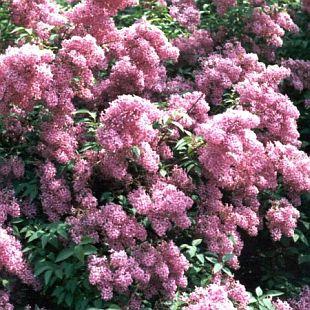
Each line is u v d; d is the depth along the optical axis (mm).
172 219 1043
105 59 1255
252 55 1437
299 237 1277
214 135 1062
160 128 1164
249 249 1367
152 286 1041
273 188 1257
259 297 1105
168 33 1586
